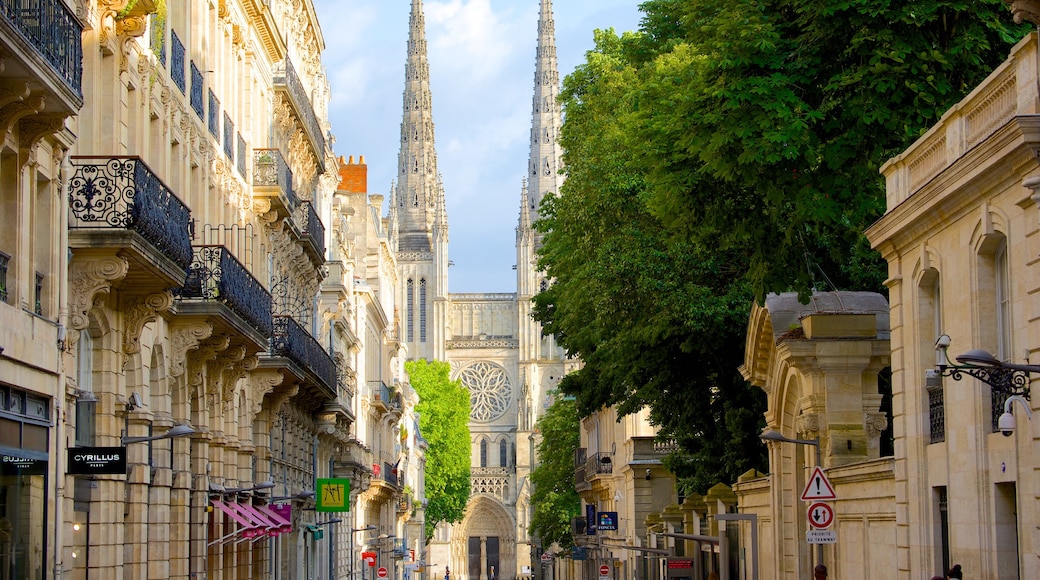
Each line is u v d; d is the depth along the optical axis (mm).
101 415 30891
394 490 110938
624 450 85125
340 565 79750
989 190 24922
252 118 51188
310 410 64125
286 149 59656
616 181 50656
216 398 41844
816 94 31703
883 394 41531
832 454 36531
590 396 62469
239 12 47844
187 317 36094
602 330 53219
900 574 30547
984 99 25750
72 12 25344
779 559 40938
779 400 40812
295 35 64938
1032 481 23625
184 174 38969
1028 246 23359
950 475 27672
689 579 55250
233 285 37781
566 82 61938
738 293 47219
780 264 34000
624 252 49219
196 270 35969
